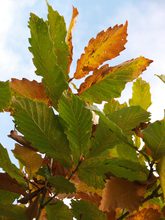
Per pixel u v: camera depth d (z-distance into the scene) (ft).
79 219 1.62
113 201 1.51
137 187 1.56
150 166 1.59
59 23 1.78
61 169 1.66
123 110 1.69
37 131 1.56
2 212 1.53
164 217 1.68
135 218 1.70
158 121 1.58
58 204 1.62
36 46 1.57
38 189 1.59
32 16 1.55
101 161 1.56
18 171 1.63
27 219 1.53
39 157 1.75
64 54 1.79
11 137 1.70
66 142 1.58
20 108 1.54
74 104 1.52
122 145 1.72
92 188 1.75
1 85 1.49
